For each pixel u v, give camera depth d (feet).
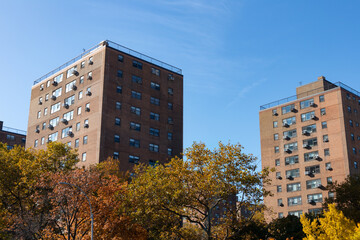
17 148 173.17
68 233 130.31
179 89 280.72
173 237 148.46
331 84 321.73
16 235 148.46
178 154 265.95
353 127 297.53
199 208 148.46
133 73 259.19
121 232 138.51
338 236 92.99
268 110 335.06
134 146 245.65
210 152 140.26
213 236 141.79
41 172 158.10
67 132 256.73
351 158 285.23
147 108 259.19
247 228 153.99
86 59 262.47
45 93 285.64
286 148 314.96
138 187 145.79
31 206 153.48
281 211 304.09
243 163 137.59
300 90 329.93
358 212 152.76
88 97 251.39
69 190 130.62
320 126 301.84
